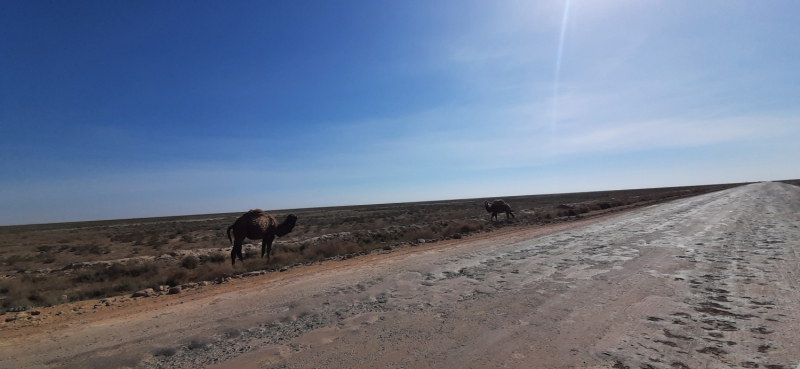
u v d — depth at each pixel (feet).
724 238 39.63
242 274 37.17
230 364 13.94
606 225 61.87
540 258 33.55
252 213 44.86
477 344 14.58
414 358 13.56
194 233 108.99
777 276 22.81
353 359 13.75
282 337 16.66
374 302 21.63
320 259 44.52
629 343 13.92
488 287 23.77
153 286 34.83
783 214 60.49
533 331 15.69
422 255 40.22
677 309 17.69
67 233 132.57
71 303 28.58
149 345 16.62
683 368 11.71
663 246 36.68
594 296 20.56
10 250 79.66
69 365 14.82
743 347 13.06
